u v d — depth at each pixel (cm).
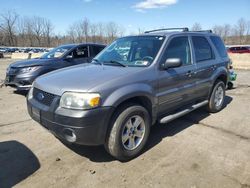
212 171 332
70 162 357
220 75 568
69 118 312
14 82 727
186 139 432
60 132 325
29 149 396
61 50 809
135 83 357
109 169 338
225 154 379
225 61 592
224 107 634
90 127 313
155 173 328
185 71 450
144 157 370
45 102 348
